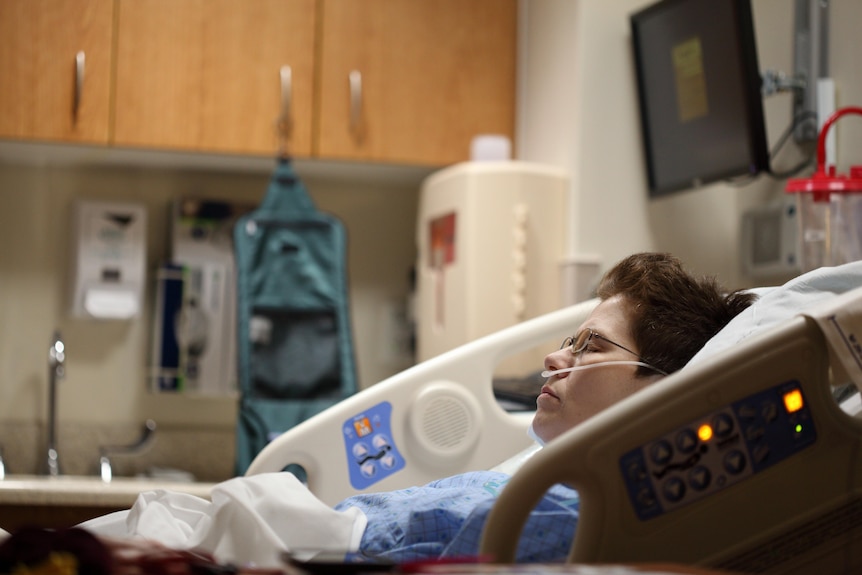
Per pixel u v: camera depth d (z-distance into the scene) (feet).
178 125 8.89
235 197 10.00
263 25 9.07
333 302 8.97
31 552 2.39
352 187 10.32
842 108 6.83
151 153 9.17
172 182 9.91
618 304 4.57
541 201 8.68
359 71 9.21
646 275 4.60
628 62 8.66
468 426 5.93
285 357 8.83
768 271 8.09
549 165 9.02
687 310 4.50
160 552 2.69
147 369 9.69
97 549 2.43
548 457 3.00
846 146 7.20
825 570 3.18
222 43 9.00
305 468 5.68
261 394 8.75
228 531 3.86
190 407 9.73
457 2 9.44
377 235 10.33
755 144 7.18
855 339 3.16
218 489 4.15
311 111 9.12
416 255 10.39
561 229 8.71
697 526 3.07
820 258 6.30
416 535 3.95
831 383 3.40
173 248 9.65
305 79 9.12
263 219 8.94
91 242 9.49
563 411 4.48
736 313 4.58
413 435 5.83
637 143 8.66
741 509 3.11
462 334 8.66
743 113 7.25
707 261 8.63
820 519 3.18
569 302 8.44
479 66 9.46
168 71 8.89
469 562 2.62
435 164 9.33
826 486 3.20
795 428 3.18
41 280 9.61
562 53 8.82
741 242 8.48
